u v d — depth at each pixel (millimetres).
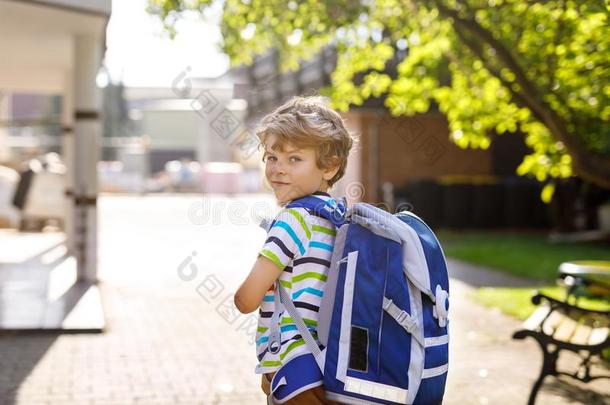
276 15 10406
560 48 8758
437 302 3197
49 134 62719
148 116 63969
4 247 20812
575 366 8844
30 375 8227
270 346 3242
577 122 9422
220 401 7418
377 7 10672
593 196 25312
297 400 3150
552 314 7785
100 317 10930
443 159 29328
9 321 10531
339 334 3131
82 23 13555
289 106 3434
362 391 3096
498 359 9258
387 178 28938
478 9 9398
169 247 21047
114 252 19828
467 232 26828
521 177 27797
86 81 14688
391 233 3186
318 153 3361
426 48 11086
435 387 3189
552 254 20141
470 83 10656
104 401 7355
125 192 52062
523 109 10023
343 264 3189
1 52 17203
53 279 14898
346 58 11914
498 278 16156
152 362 8898
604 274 8164
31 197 26297
